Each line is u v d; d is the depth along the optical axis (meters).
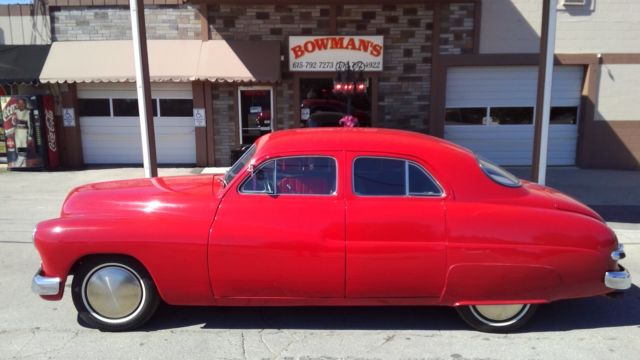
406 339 4.08
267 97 12.77
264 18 12.41
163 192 4.22
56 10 12.53
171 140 13.15
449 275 3.94
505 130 12.95
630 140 12.78
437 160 4.06
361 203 3.95
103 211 4.04
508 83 12.72
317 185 4.02
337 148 4.05
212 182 4.54
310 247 3.89
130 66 12.11
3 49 12.37
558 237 3.94
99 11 12.48
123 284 4.07
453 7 12.22
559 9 12.27
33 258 6.02
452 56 12.40
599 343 4.04
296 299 4.04
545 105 7.68
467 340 4.07
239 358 3.75
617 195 9.67
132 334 4.12
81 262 4.06
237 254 3.90
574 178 11.52
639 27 12.34
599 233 4.01
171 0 12.31
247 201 3.99
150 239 3.90
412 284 3.97
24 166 12.32
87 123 13.07
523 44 12.36
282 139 4.20
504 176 4.33
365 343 4.00
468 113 12.90
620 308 4.73
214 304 4.09
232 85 12.67
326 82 12.66
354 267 3.91
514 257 3.91
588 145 12.84
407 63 12.52
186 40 12.47
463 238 3.90
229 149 12.95
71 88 12.68
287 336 4.11
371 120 12.77
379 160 4.04
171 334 4.12
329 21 12.39
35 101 12.12
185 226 3.92
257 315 4.50
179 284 3.97
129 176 11.68
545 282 3.97
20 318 4.41
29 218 7.89
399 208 3.93
